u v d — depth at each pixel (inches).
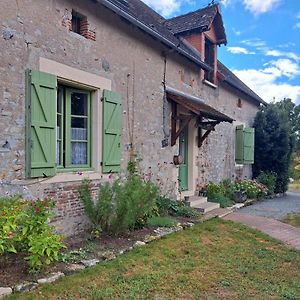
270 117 600.1
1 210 159.0
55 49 214.4
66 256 185.6
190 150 412.5
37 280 153.6
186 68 388.8
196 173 418.9
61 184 222.2
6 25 184.9
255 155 604.7
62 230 222.8
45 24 207.8
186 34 428.5
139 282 163.0
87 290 151.4
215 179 468.4
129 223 236.5
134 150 295.3
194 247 224.4
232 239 251.8
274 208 420.5
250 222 319.6
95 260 186.1
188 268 186.4
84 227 239.3
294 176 998.4
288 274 185.3
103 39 255.6
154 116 325.7
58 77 216.7
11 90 188.1
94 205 240.1
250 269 190.2
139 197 243.6
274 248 235.3
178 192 371.6
